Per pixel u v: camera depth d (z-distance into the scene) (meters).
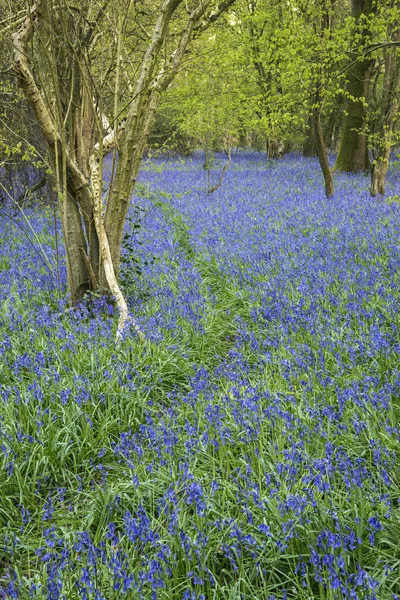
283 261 10.64
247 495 4.12
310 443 4.87
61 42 8.24
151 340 7.16
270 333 7.44
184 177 28.02
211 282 10.77
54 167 8.48
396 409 5.36
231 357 7.39
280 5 21.27
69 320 7.80
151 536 3.60
